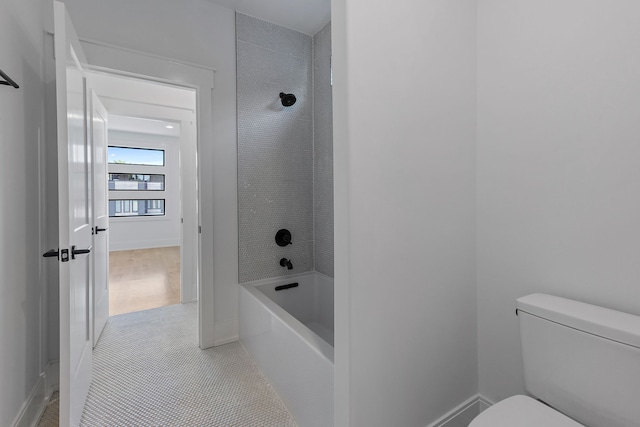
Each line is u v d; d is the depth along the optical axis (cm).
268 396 169
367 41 105
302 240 264
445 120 132
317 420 131
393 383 117
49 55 173
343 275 106
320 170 259
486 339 145
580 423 98
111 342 230
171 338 238
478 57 146
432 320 130
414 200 122
